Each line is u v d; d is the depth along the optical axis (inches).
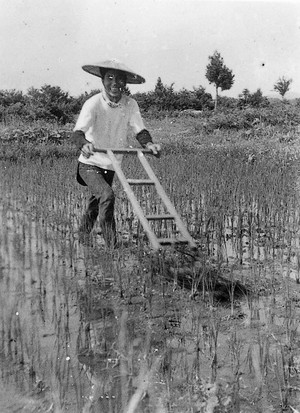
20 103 924.0
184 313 145.6
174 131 932.0
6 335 128.0
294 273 184.5
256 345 125.1
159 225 231.9
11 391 102.7
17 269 181.8
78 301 152.9
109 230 202.4
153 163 462.3
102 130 211.0
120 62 203.3
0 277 173.0
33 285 165.8
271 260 200.2
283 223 245.0
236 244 223.6
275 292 165.0
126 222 259.9
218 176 372.8
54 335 128.7
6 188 350.0
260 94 1557.6
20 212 280.8
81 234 220.4
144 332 132.0
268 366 113.9
